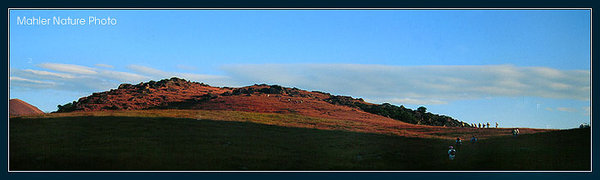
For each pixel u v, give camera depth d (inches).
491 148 1362.0
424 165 1196.5
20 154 1151.0
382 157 1280.8
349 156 1279.5
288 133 1611.7
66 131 1444.4
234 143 1374.3
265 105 2967.5
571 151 1244.5
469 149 1380.4
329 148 1375.5
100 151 1205.7
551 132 1561.3
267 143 1400.1
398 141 1539.1
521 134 1637.6
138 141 1337.4
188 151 1242.6
